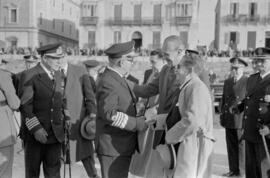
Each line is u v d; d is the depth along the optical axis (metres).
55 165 6.58
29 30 59.38
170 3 55.81
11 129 6.08
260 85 6.82
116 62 5.46
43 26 62.25
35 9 59.94
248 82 7.13
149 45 56.69
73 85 7.05
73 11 74.88
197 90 5.05
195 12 55.28
